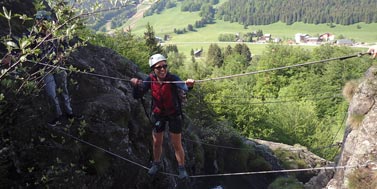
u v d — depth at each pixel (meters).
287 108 47.69
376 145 14.63
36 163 7.39
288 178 25.58
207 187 21.25
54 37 6.01
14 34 10.43
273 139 44.69
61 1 5.86
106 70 12.27
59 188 7.48
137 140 11.26
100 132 9.40
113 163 9.31
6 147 6.89
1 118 6.72
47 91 8.41
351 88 18.19
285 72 69.50
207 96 39.41
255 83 71.94
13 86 6.45
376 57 5.91
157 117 7.57
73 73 10.73
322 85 64.81
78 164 8.38
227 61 94.19
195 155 18.97
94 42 22.25
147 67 31.23
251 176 27.69
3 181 6.70
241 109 42.53
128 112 10.84
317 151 43.16
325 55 71.31
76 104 9.91
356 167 14.61
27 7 11.71
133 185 9.95
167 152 12.54
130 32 36.97
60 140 8.24
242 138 31.27
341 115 60.56
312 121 47.16
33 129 7.61
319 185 22.44
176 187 12.29
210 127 27.62
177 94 7.45
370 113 15.56
